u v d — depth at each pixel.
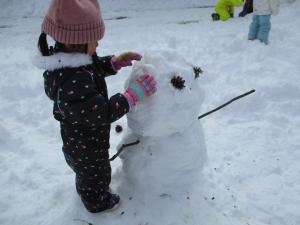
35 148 3.52
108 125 2.29
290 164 3.20
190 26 7.89
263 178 3.03
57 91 2.03
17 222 2.58
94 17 1.93
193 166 2.40
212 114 4.07
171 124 2.18
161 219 2.44
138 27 8.25
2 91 4.65
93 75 2.09
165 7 10.47
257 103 4.15
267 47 5.68
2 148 3.55
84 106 1.96
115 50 6.20
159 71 2.16
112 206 2.48
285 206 2.71
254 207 2.69
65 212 2.56
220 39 6.38
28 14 10.08
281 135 3.63
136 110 2.18
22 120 4.08
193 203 2.54
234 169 3.12
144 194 2.53
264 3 5.73
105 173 2.36
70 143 2.21
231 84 4.66
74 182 2.94
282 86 4.33
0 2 10.38
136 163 2.39
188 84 2.21
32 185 2.97
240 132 3.71
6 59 6.04
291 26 6.78
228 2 8.23
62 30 1.90
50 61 1.96
